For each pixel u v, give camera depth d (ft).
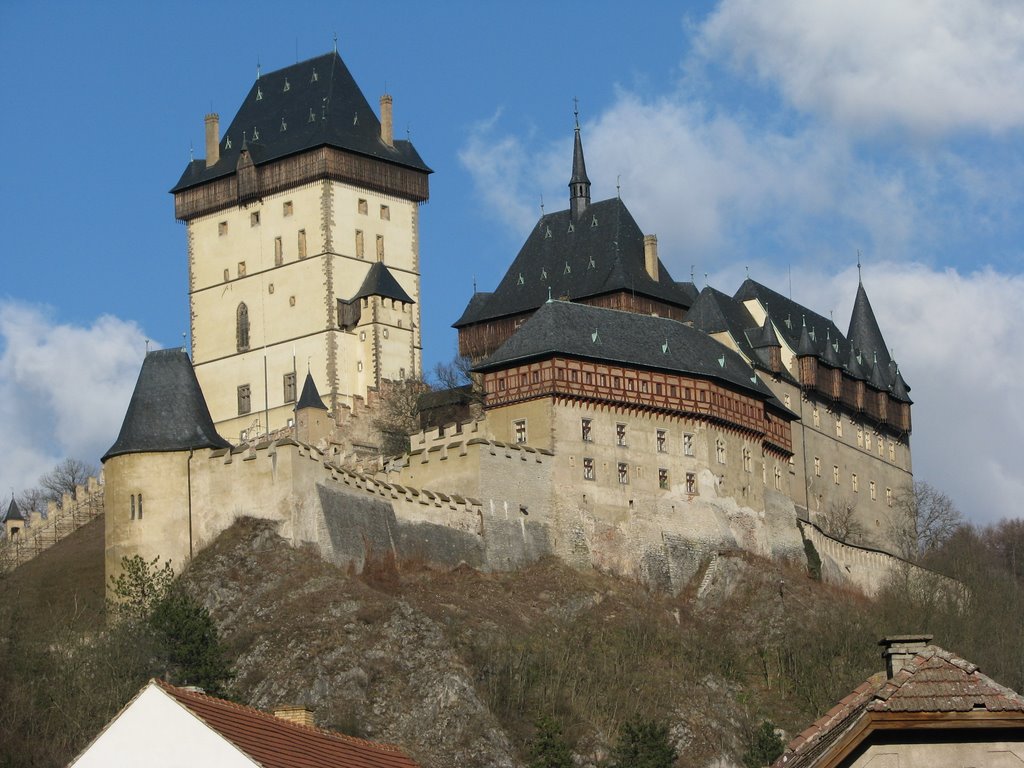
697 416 472.03
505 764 360.89
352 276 572.92
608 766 350.43
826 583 493.36
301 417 534.37
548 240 567.59
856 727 137.80
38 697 326.85
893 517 593.83
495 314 559.38
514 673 386.73
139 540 403.34
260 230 581.53
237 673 370.73
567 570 436.35
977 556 581.12
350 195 576.20
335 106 586.04
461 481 434.71
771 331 534.78
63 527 500.74
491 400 459.32
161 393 415.03
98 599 410.93
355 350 567.59
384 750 189.26
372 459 468.75
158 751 173.78
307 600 384.88
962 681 138.31
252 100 601.62
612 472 453.58
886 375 618.44
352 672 372.58
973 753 137.28
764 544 483.10
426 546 416.87
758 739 374.22
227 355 581.94
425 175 594.65
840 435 566.36
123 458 407.23
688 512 463.83
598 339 465.88
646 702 395.55
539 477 442.09
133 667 343.87
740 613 452.35
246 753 170.09
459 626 396.37
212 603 387.34
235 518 399.85
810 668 424.87
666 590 451.12
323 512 398.62
